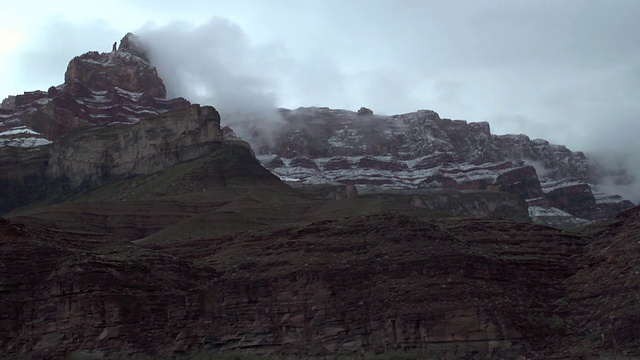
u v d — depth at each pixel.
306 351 110.81
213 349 114.56
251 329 115.25
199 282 126.00
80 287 117.12
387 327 109.31
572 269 122.94
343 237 126.19
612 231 130.75
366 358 104.88
